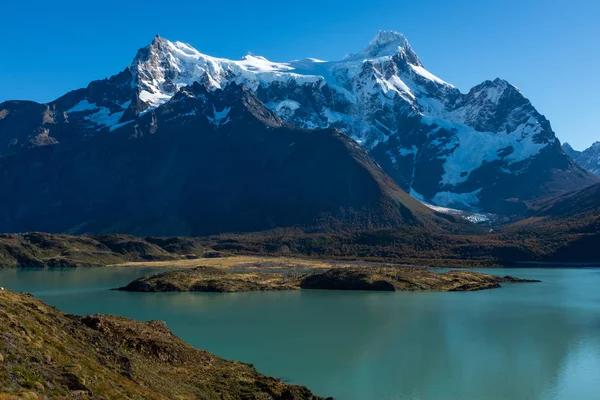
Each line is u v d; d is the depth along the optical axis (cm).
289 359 8562
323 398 6450
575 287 19100
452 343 9819
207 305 14062
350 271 19312
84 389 4181
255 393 5903
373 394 6975
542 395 7025
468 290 18050
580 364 8450
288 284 18562
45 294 16038
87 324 6216
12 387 3694
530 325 11562
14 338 4359
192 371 6216
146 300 14912
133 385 4803
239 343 9612
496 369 8144
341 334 10462
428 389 7200
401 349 9312
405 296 16338
